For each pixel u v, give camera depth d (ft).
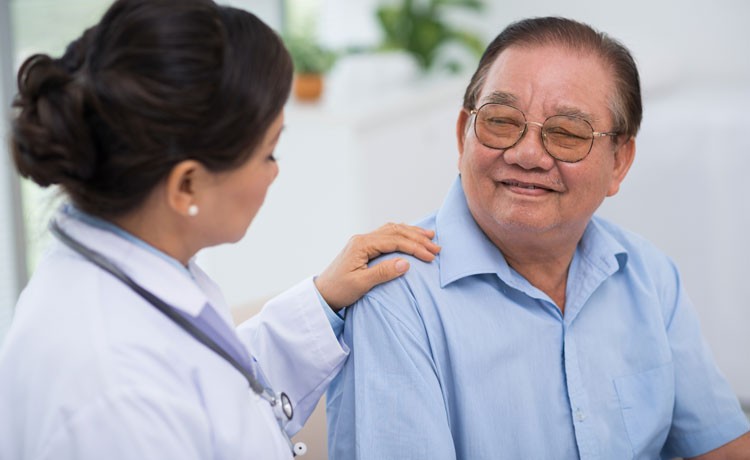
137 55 2.41
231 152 2.57
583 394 3.63
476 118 3.46
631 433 3.75
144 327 2.57
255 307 5.09
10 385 2.49
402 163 9.90
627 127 3.58
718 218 8.43
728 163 8.29
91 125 2.46
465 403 3.49
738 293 8.41
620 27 10.51
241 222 2.83
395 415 3.40
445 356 3.56
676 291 4.14
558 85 3.36
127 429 2.35
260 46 2.60
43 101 2.44
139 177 2.51
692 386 3.99
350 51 11.20
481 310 3.61
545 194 3.45
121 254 2.67
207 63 2.46
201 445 2.56
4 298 9.68
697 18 9.62
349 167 9.62
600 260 3.81
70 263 2.66
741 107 8.54
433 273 3.65
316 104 10.36
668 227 8.71
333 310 3.76
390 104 9.77
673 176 8.57
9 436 2.48
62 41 9.23
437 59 11.69
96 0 9.82
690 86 9.19
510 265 3.79
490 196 3.52
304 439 4.55
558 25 3.51
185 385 2.62
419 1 11.10
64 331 2.47
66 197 2.72
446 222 3.80
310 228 10.25
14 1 9.46
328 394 3.99
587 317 3.79
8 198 9.43
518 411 3.55
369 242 3.67
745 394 8.52
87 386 2.38
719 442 3.99
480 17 11.80
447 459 3.34
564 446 3.63
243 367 3.02
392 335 3.47
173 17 2.44
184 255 2.89
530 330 3.64
